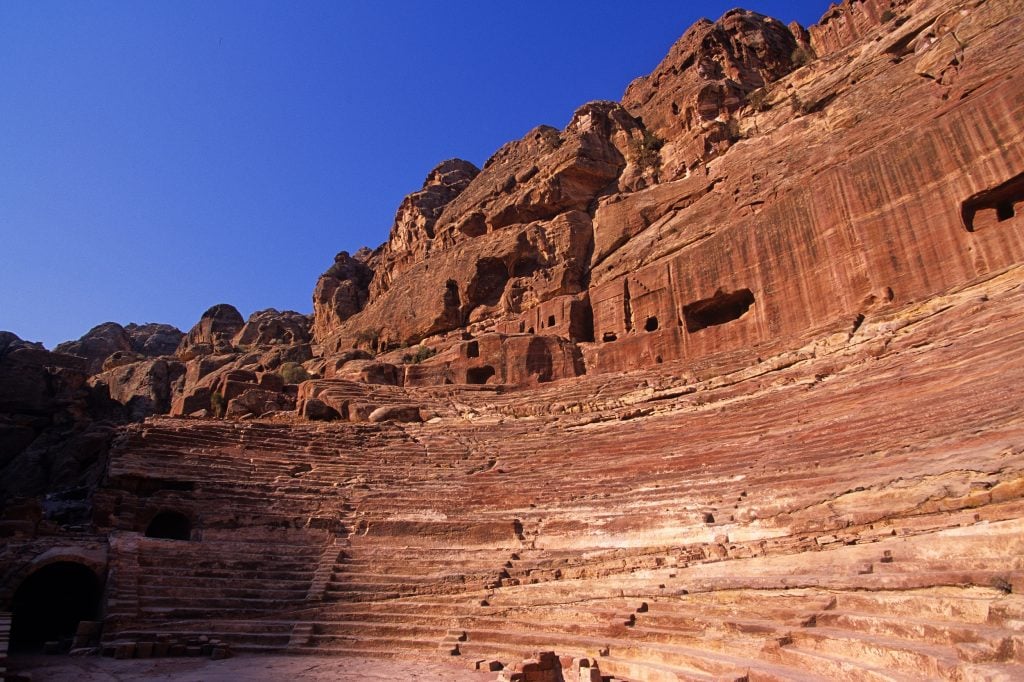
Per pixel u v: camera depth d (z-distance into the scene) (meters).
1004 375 16.98
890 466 15.80
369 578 20.73
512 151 64.50
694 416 27.62
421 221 70.88
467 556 21.61
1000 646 6.97
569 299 46.41
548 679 12.59
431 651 16.14
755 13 59.28
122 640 17.58
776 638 10.35
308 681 13.45
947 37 33.94
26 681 13.30
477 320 55.44
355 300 79.75
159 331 107.56
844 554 13.07
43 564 19.52
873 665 8.34
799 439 20.72
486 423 35.03
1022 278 23.27
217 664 15.67
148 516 24.16
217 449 29.66
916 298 27.05
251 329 90.00
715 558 15.98
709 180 45.50
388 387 42.59
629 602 15.28
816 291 31.28
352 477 28.62
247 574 21.00
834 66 44.94
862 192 29.97
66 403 52.72
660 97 57.84
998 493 11.66
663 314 39.34
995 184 25.20
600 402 33.56
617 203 51.12
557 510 23.09
